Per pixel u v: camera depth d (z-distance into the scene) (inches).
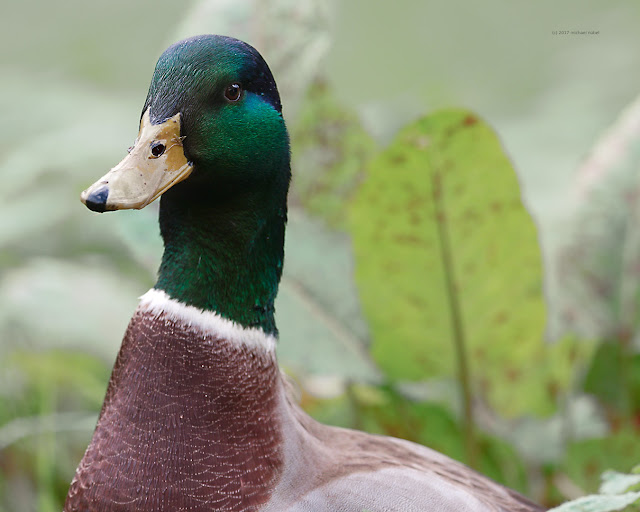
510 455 317.4
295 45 339.9
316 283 323.3
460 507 228.2
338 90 603.5
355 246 300.7
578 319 338.0
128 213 324.2
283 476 227.5
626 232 336.5
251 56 235.9
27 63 569.9
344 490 226.7
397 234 297.6
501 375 313.9
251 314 236.2
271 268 240.7
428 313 306.2
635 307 333.1
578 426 331.0
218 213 233.5
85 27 594.6
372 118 506.0
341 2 627.5
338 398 339.0
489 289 302.7
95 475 224.2
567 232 341.7
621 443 313.6
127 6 594.2
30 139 452.8
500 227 295.7
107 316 340.8
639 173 338.0
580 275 338.0
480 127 282.7
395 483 229.5
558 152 462.6
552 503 315.6
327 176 341.7
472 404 312.2
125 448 223.8
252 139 233.1
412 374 313.6
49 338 332.2
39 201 414.3
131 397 227.0
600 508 212.4
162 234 239.8
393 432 324.5
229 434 225.8
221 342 231.1
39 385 343.0
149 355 229.1
